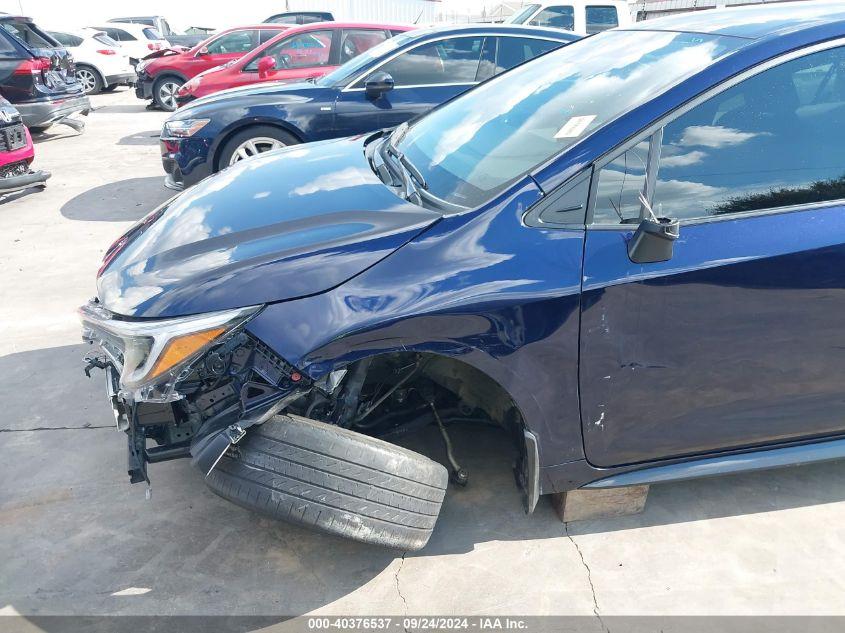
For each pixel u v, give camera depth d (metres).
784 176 2.14
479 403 2.29
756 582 2.19
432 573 2.21
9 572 2.19
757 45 2.14
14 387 3.26
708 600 2.12
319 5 20.92
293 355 1.85
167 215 2.51
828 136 2.18
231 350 1.86
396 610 2.07
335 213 2.19
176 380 1.86
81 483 2.62
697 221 2.07
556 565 2.25
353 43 7.89
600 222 2.04
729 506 2.54
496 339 1.95
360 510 1.95
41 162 8.26
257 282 1.90
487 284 1.93
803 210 2.12
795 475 2.71
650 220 1.91
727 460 2.31
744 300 2.07
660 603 2.11
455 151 2.50
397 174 2.51
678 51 2.34
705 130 2.10
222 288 1.90
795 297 2.10
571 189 2.03
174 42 21.94
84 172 7.75
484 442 2.84
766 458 2.33
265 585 2.16
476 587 2.16
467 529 2.40
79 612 2.05
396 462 1.99
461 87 5.64
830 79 2.19
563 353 2.00
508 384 2.00
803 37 2.15
